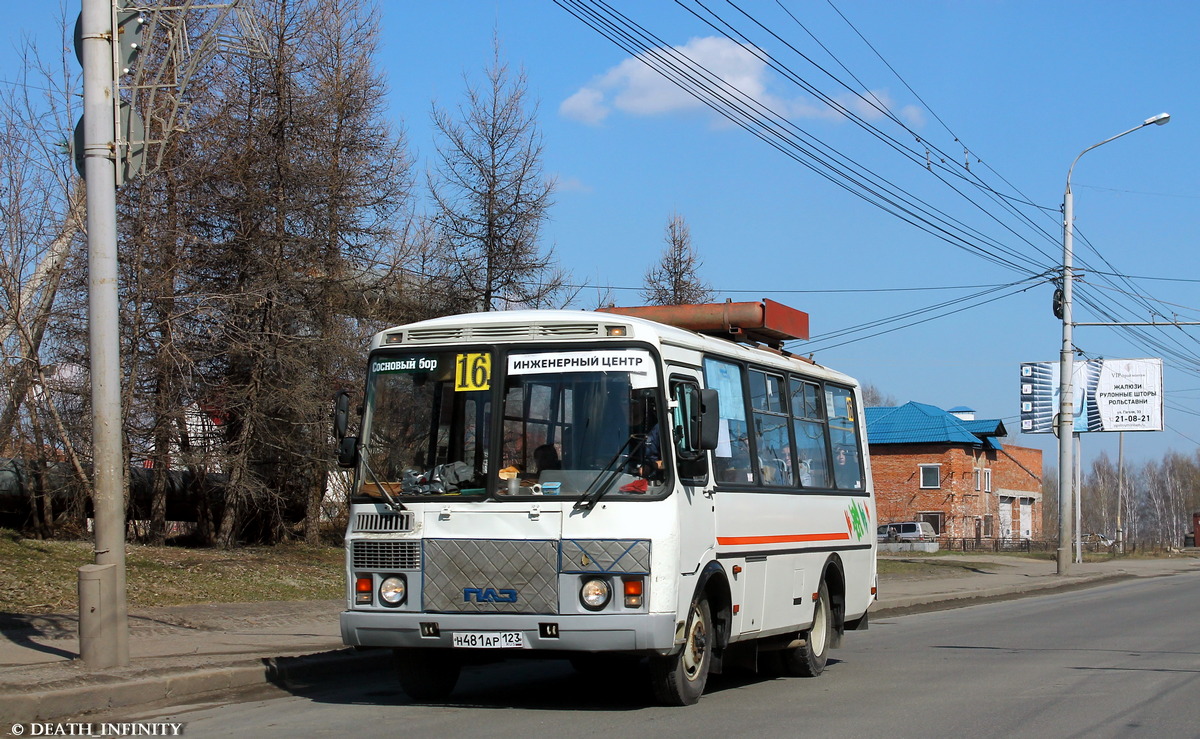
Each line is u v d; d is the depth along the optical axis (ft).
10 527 73.72
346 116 85.51
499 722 28.81
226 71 77.82
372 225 85.76
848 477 45.78
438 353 31.24
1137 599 84.79
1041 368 164.96
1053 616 68.80
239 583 62.23
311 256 81.97
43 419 70.90
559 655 31.76
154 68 39.50
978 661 44.55
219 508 87.56
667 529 29.17
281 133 80.59
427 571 29.66
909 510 208.85
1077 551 146.20
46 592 50.29
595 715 30.14
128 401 73.00
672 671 31.01
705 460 32.32
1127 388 158.81
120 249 72.49
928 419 212.02
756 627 35.47
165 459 76.33
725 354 35.12
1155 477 393.91
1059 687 36.35
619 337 30.32
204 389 77.15
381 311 88.53
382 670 40.11
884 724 29.07
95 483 33.63
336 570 74.84
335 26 86.02
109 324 33.78
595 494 29.04
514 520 29.35
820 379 43.83
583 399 30.01
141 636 42.29
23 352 68.39
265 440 81.30
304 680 36.76
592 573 28.78
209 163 76.48
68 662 33.96
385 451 30.96
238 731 27.20
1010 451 235.20
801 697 34.32
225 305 76.07
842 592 43.62
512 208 91.25
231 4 36.70
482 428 30.30
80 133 34.30
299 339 79.41
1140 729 28.58
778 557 37.32
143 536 80.23
